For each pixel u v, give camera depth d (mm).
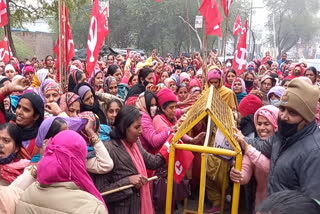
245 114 4402
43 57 41406
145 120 3709
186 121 3275
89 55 4676
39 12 19328
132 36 43406
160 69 8211
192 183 4652
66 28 5477
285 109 2295
